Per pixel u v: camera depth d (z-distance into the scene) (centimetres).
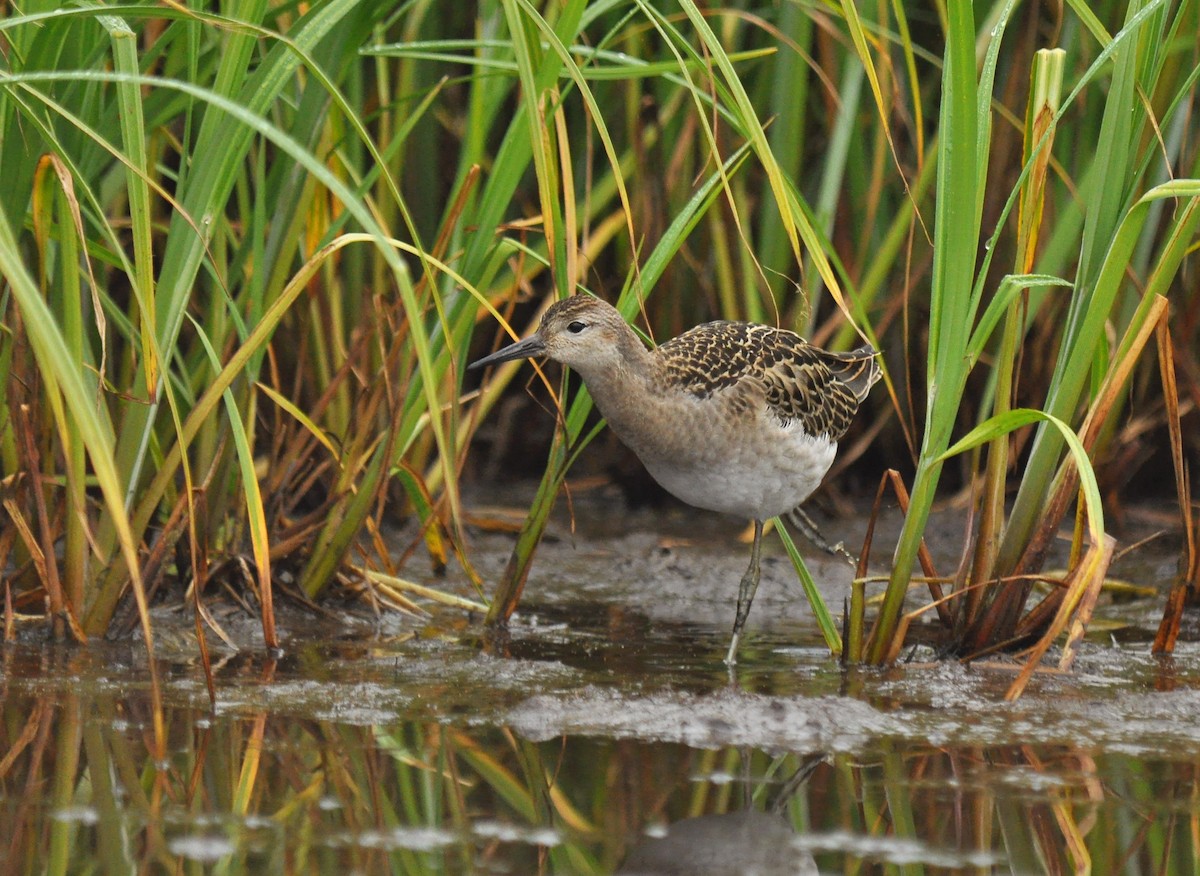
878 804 638
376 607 976
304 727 736
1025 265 828
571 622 1001
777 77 1187
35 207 783
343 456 982
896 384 1323
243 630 930
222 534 992
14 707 755
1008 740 728
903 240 1258
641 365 909
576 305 898
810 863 573
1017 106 1201
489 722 752
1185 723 758
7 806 619
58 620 873
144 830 595
